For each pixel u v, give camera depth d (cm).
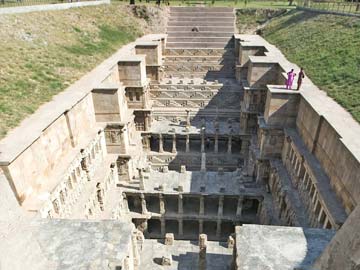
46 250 1322
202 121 3772
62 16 4050
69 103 2305
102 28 4497
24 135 1798
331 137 1888
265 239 1354
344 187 1678
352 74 2666
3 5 3925
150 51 4041
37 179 1827
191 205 3020
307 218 1991
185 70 4603
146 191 2789
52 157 2023
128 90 3472
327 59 3131
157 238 2975
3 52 2639
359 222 873
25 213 1611
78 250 1320
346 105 2206
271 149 2711
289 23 4897
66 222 1485
